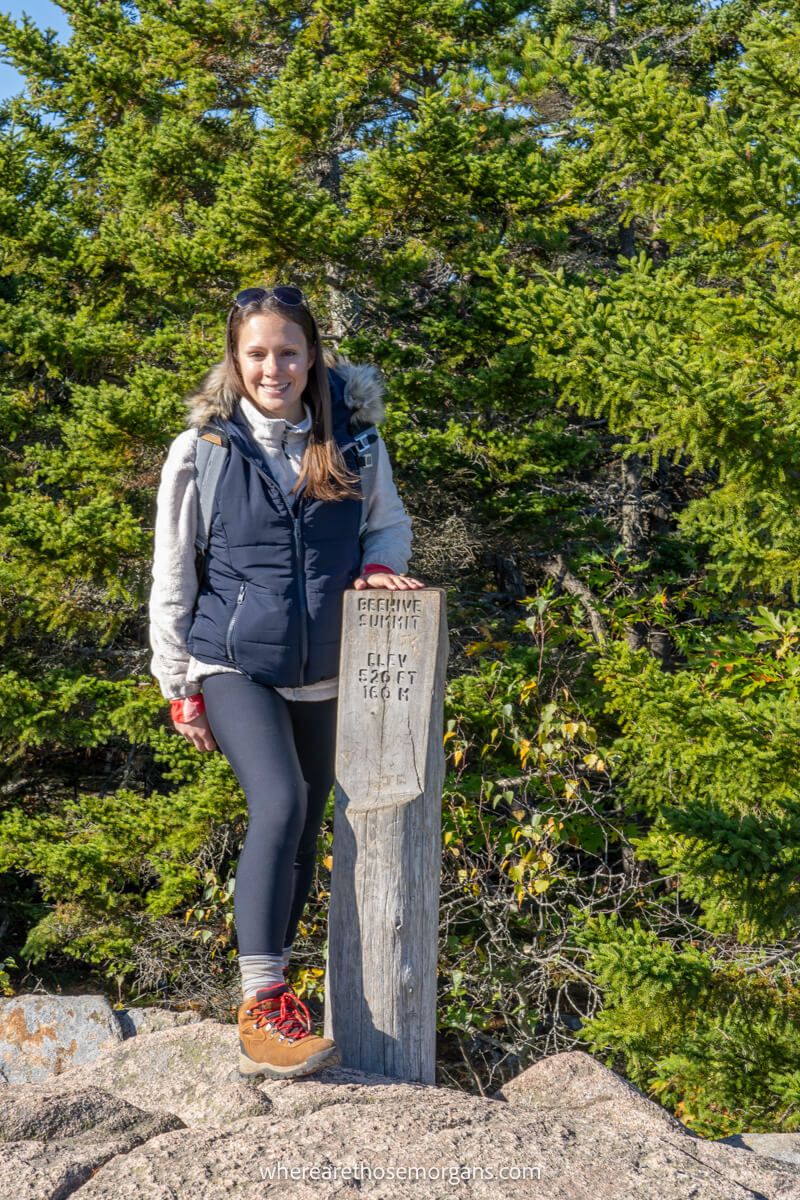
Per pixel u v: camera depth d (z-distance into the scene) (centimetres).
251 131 996
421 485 916
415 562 917
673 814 466
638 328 473
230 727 264
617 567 995
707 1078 552
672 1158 224
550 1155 219
